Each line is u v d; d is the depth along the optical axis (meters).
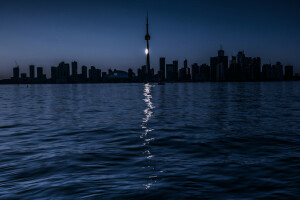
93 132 19.48
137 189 8.38
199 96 68.56
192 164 11.17
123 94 88.81
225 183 8.86
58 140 16.77
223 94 78.88
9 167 10.98
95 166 10.98
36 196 7.95
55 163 11.48
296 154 12.71
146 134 18.48
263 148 14.00
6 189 8.54
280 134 17.83
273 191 8.15
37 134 18.89
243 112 31.66
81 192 8.19
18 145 15.38
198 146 14.62
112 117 28.33
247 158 12.07
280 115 28.53
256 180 9.12
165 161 11.67
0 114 32.09
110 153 13.23
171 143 15.48
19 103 50.41
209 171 10.16
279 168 10.47
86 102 51.75
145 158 12.21
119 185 8.74
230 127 21.00
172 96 70.00
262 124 22.41
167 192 8.12
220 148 14.11
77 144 15.52
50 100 59.28
